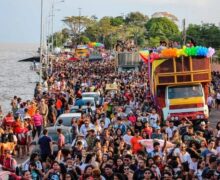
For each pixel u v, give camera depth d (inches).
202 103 1654.8
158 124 1332.4
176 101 1649.9
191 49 1648.6
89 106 1569.9
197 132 1133.7
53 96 1959.9
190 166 940.0
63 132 1235.2
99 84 2486.5
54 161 869.2
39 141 1107.3
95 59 5398.6
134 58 3587.6
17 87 3855.8
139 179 837.8
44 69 4104.3
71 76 3378.4
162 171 871.7
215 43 4562.0
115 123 1299.2
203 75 1658.5
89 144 1091.3
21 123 1304.1
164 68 1658.5
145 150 1044.5
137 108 1633.9
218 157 932.0
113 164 878.4
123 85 2429.9
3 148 1133.1
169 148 1055.6
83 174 822.5
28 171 850.1
